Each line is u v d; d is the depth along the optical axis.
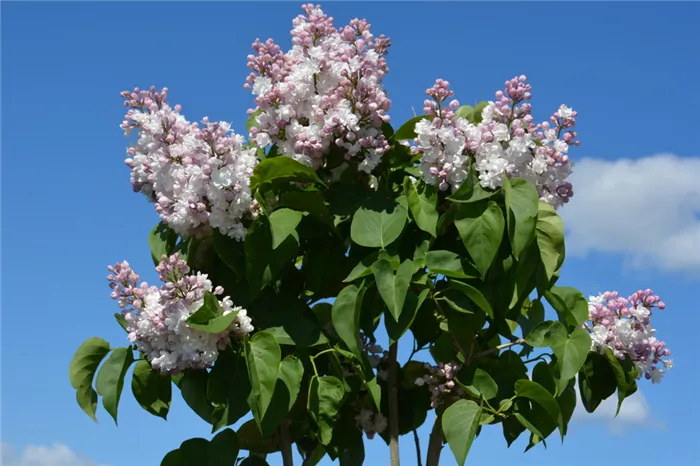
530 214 3.26
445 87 3.36
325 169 3.64
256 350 3.20
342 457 3.79
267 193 3.54
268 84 3.51
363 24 3.65
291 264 3.75
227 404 3.33
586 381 3.68
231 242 3.43
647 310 3.64
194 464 3.41
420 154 3.66
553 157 3.50
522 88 3.43
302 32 3.61
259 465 3.57
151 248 3.81
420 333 3.77
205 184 3.28
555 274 3.56
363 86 3.45
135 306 3.25
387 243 3.36
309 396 3.29
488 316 3.68
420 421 3.93
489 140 3.38
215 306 3.19
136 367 3.59
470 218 3.31
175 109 3.58
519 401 3.45
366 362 3.36
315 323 3.48
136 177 3.62
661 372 3.68
